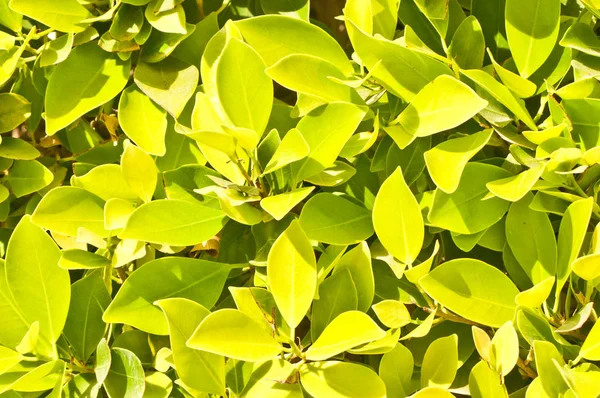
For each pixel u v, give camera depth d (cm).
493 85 79
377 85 83
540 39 81
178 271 82
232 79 80
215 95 83
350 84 80
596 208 79
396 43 80
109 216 81
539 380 77
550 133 79
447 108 79
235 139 79
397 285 83
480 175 80
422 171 82
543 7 81
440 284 78
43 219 83
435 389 77
